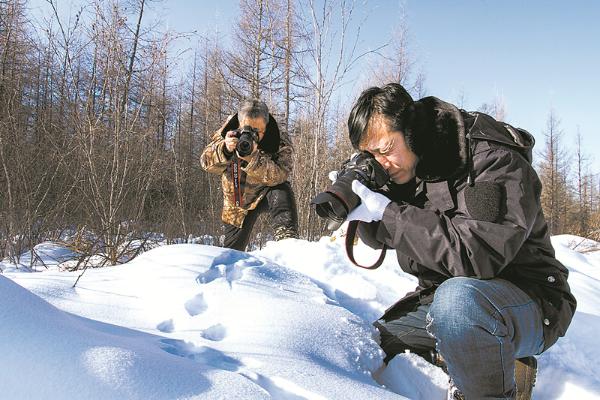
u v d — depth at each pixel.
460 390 1.36
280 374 1.15
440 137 1.38
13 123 4.77
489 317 1.27
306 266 2.44
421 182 1.51
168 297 1.68
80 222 4.23
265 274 1.99
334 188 1.38
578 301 2.70
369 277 2.42
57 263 3.84
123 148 4.20
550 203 24.56
